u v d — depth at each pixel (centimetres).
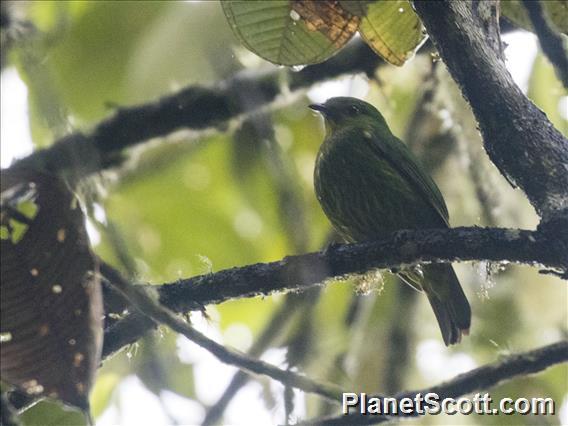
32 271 450
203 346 554
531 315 1307
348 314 1223
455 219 1303
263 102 1083
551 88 1226
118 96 1243
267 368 583
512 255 627
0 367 446
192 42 1177
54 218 454
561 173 616
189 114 1233
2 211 455
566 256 608
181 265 1440
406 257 665
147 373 795
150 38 1188
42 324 446
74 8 1213
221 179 1442
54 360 448
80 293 451
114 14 1204
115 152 1242
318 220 1392
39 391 448
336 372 1131
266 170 1352
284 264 671
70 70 1213
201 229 1443
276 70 1220
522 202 1288
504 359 774
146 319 629
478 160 1280
